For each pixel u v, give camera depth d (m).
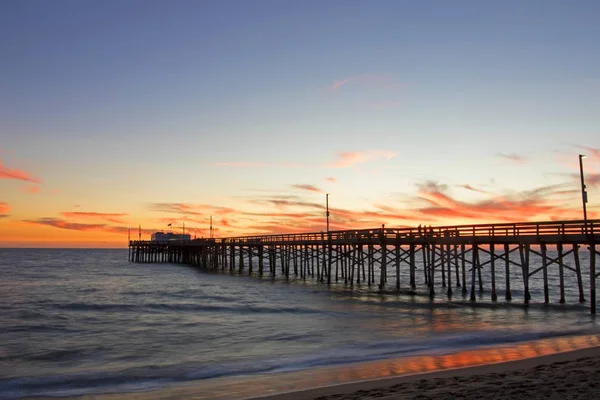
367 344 18.77
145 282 53.06
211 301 33.72
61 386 13.78
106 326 23.84
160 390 13.05
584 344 17.56
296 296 36.44
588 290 40.72
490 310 27.11
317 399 10.74
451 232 32.31
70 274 69.69
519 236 28.20
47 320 25.73
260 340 20.12
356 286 43.19
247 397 11.89
